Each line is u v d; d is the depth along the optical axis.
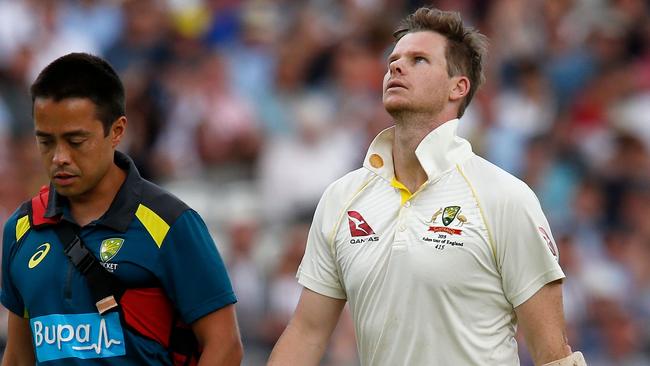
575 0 54.44
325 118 45.12
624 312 39.81
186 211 17.00
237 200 43.25
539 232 17.14
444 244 17.11
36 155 43.78
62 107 16.36
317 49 49.22
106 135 16.77
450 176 17.64
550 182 45.12
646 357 38.94
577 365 17.08
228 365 17.06
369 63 48.34
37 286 16.89
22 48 49.72
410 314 17.12
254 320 37.59
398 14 51.91
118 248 16.72
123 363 16.62
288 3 52.50
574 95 50.06
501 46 51.59
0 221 40.47
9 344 18.00
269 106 47.34
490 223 17.16
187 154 45.59
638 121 49.28
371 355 17.66
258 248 39.44
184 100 46.97
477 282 17.09
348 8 51.31
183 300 16.84
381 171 18.11
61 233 16.95
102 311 16.56
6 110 46.84
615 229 43.91
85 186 16.66
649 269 42.59
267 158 45.06
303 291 18.62
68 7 51.97
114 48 51.03
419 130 17.97
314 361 18.52
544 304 17.12
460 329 17.02
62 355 16.69
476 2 53.16
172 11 51.66
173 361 17.16
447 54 18.11
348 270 17.88
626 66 51.94
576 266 40.12
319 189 43.59
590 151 46.75
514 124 46.94
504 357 17.20
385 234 17.66
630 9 54.09
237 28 51.19
